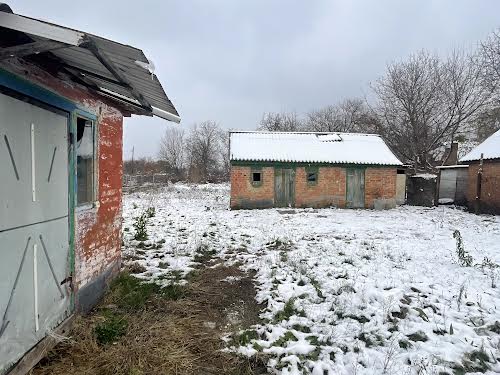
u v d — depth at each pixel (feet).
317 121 168.55
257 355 11.98
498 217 48.06
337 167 57.82
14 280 9.16
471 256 25.13
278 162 56.29
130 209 52.11
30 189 9.91
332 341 13.04
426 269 21.52
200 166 162.20
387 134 100.07
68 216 12.59
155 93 13.70
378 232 35.65
